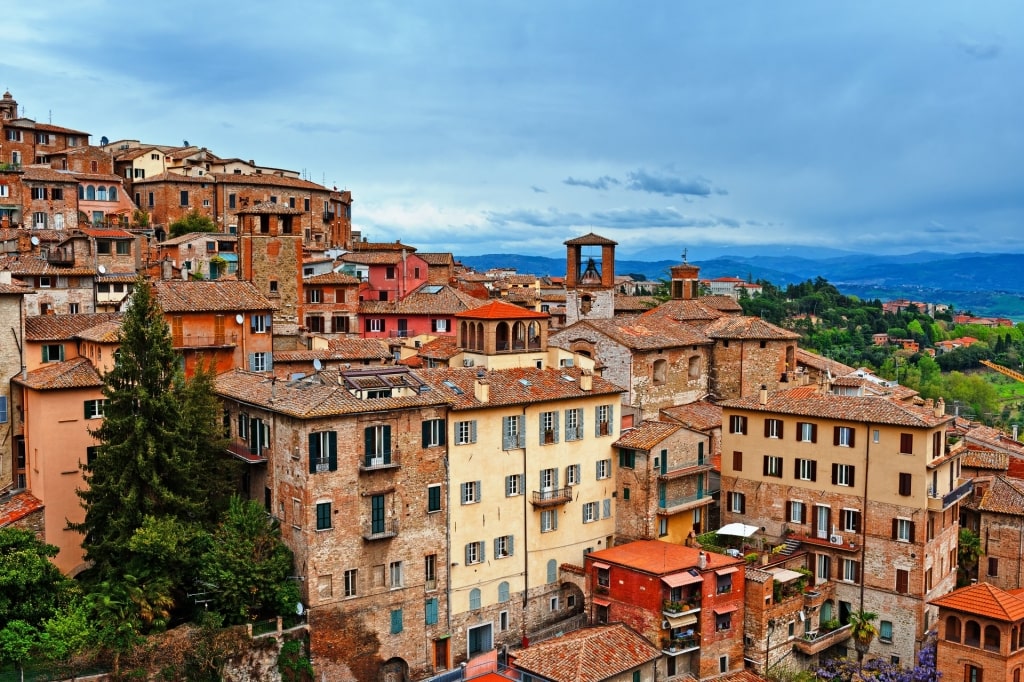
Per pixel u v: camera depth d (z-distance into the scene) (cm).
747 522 8762
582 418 8112
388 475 6875
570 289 11906
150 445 6444
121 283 11150
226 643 6169
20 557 6009
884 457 7888
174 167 17688
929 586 7831
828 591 8131
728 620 7481
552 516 7925
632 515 8256
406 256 14338
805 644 7781
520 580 7706
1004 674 6944
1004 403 19150
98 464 6550
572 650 6781
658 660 7112
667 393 10050
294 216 11088
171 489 6612
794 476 8438
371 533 6781
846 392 9912
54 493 6988
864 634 7556
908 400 11131
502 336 8862
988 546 8575
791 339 10600
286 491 6719
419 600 7069
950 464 8212
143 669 5938
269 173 19775
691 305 12112
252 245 10800
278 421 6806
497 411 7512
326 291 11969
